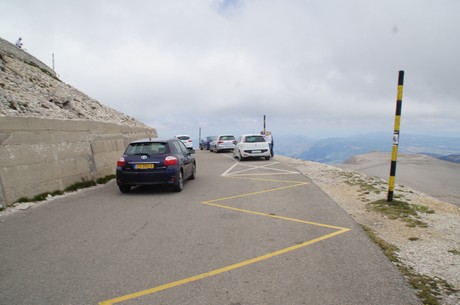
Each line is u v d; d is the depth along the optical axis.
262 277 3.56
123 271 3.75
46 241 4.81
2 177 6.73
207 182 10.78
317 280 3.47
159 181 8.46
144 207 7.07
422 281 3.46
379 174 18.72
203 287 3.34
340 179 11.14
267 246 4.56
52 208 6.96
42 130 8.12
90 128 10.88
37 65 20.47
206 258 4.13
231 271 3.73
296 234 5.11
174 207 7.06
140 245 4.63
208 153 28.72
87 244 4.68
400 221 5.77
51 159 8.34
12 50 18.09
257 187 9.70
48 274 3.67
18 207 6.79
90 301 3.08
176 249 4.46
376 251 4.33
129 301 3.07
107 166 11.62
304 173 13.12
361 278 3.51
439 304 2.98
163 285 3.39
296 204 7.29
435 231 5.20
